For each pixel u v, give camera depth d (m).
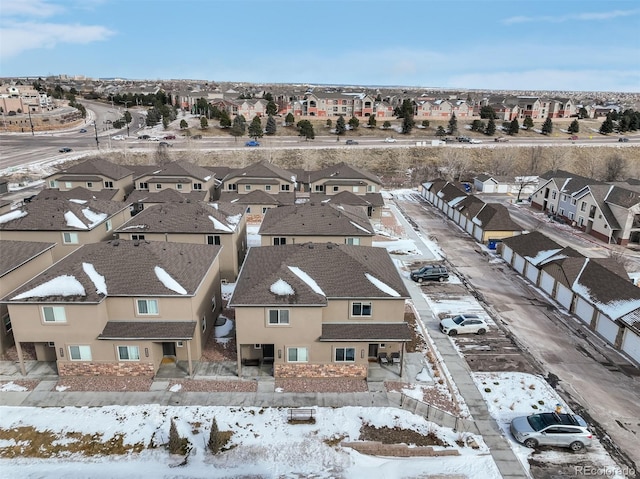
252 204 61.09
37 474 20.72
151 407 25.23
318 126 135.00
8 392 26.33
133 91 196.12
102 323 27.14
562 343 32.62
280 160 102.06
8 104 147.88
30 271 31.97
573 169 105.38
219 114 133.50
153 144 109.69
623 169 97.44
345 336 27.27
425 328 34.44
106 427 23.72
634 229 55.78
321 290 27.97
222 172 74.75
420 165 105.44
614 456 22.20
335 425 24.12
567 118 160.88
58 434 23.20
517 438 23.00
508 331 34.22
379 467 21.53
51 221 40.09
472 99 191.38
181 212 41.81
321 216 43.94
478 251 53.03
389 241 55.78
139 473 20.89
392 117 147.62
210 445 22.11
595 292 35.16
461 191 70.06
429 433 23.56
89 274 27.75
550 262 40.72
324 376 28.05
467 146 114.50
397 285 29.22
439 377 28.39
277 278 27.78
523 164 107.12
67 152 100.31
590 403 26.02
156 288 27.45
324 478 20.81
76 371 27.61
